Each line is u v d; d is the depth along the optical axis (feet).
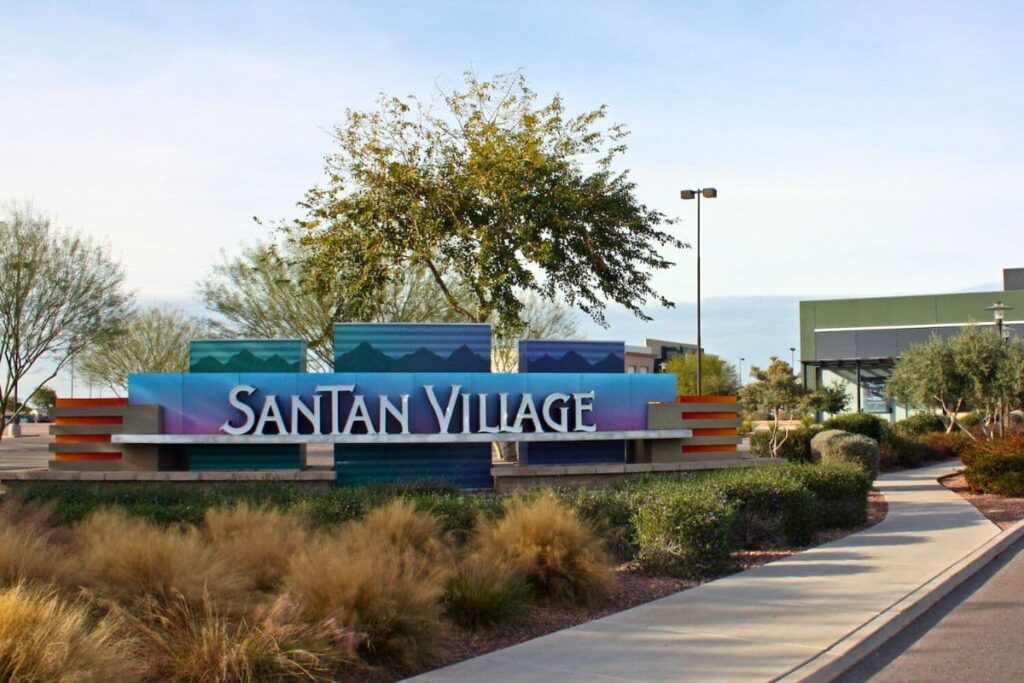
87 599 25.17
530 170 70.49
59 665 19.57
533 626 30.78
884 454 101.91
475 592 29.96
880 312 198.70
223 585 26.45
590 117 74.79
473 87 74.13
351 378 55.42
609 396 59.11
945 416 140.56
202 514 42.63
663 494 42.22
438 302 95.66
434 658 26.68
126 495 48.24
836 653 26.96
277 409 54.75
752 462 62.44
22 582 23.13
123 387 152.76
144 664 22.82
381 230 73.46
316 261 74.54
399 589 26.89
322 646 24.13
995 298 190.70
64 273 82.99
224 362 56.80
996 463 72.33
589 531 36.81
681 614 31.89
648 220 76.89
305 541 33.06
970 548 46.19
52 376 86.17
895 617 31.58
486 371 58.65
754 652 27.02
